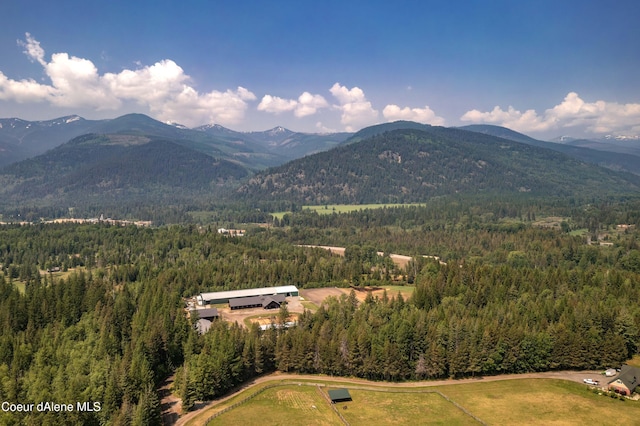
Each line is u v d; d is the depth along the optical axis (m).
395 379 150.88
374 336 155.38
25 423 108.75
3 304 182.12
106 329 160.38
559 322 163.25
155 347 151.38
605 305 178.38
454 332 157.75
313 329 162.62
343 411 130.25
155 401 119.81
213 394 136.12
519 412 129.25
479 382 149.00
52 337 158.38
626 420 124.75
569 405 133.00
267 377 152.88
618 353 154.50
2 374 127.75
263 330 177.38
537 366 155.00
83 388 122.56
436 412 129.88
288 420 125.00
